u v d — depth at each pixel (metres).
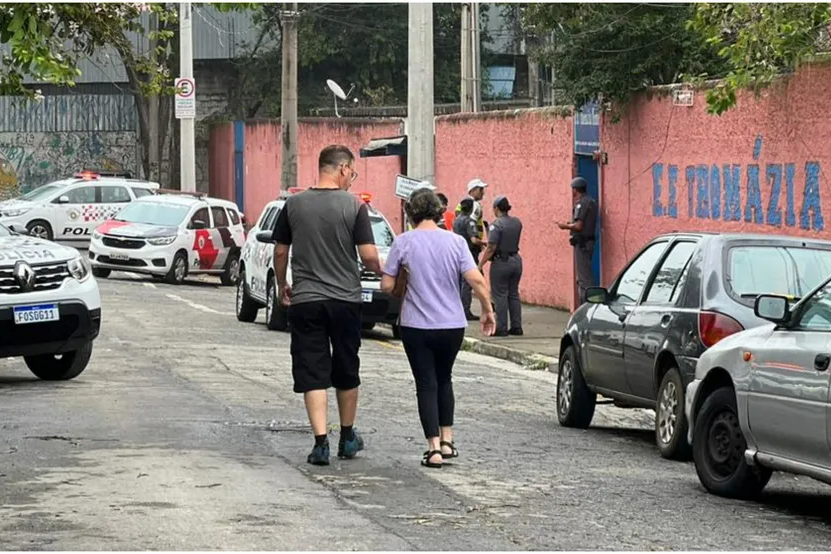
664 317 12.82
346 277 11.18
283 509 9.38
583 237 25.89
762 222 21.98
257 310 26.31
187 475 10.55
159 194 40.78
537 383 19.22
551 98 48.28
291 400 15.40
